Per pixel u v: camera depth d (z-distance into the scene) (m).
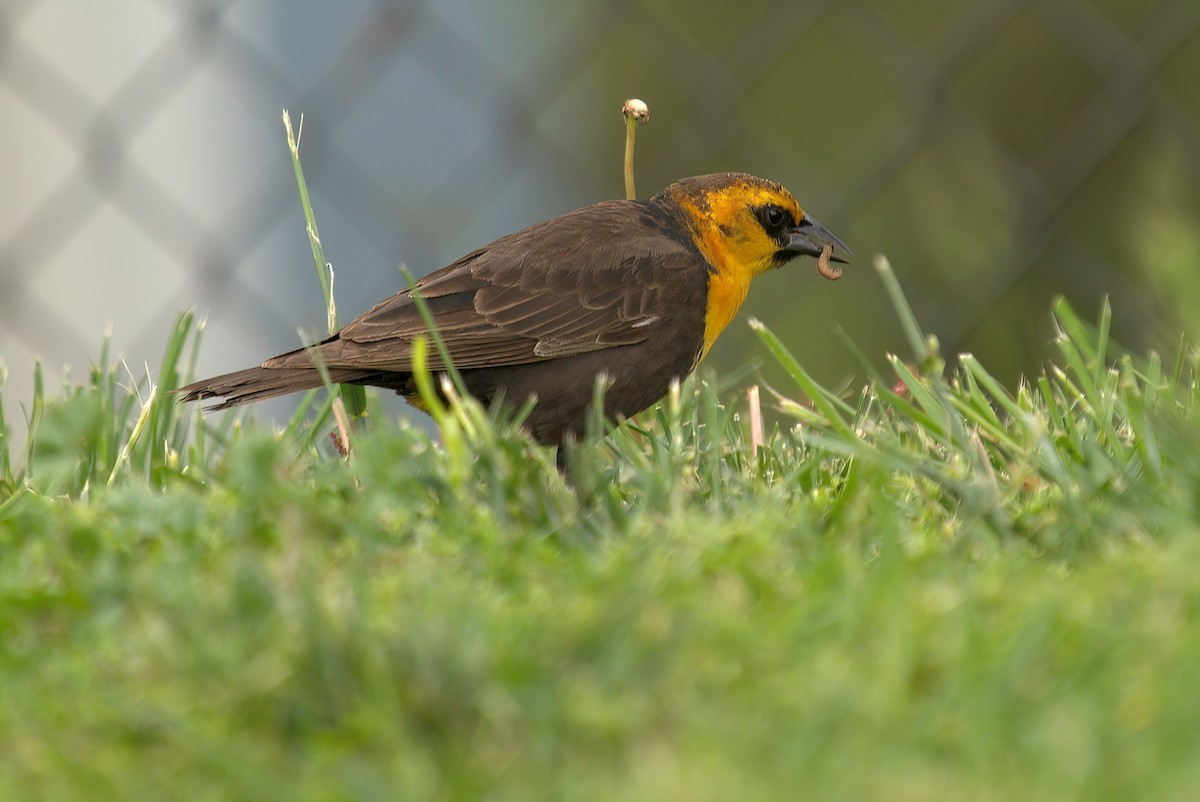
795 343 15.48
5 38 12.38
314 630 4.53
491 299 9.92
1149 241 9.12
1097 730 4.01
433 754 4.20
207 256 12.78
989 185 13.48
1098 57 13.38
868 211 14.15
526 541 6.00
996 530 6.40
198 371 14.48
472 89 13.12
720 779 3.79
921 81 13.21
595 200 13.95
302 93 12.78
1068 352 8.25
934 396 8.13
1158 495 6.37
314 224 9.92
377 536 6.13
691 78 13.20
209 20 12.54
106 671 4.69
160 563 5.67
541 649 4.57
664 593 5.10
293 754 4.30
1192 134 13.63
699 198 11.04
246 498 6.08
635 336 10.16
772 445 8.46
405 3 12.93
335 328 9.93
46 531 6.33
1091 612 4.84
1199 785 3.67
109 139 12.50
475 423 7.68
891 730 4.04
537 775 4.01
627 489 7.74
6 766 4.18
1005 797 3.72
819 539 6.07
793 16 13.03
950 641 4.51
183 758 4.16
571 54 13.27
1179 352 8.26
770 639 4.59
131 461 8.52
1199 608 4.82
